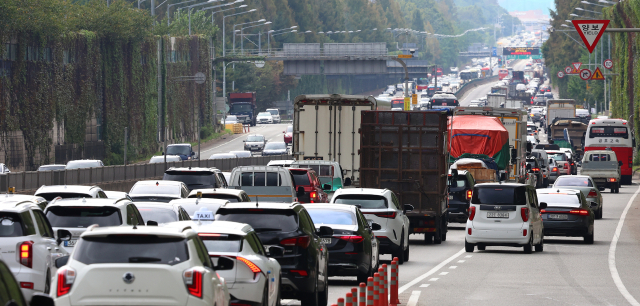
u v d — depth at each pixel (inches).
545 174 6948.8
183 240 1073.5
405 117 3083.2
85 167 5157.5
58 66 7829.7
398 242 2470.5
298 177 3304.6
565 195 3253.0
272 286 1386.6
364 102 3663.9
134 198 2728.8
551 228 3201.3
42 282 1478.8
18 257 1448.1
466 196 3659.0
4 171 5216.5
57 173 4633.4
